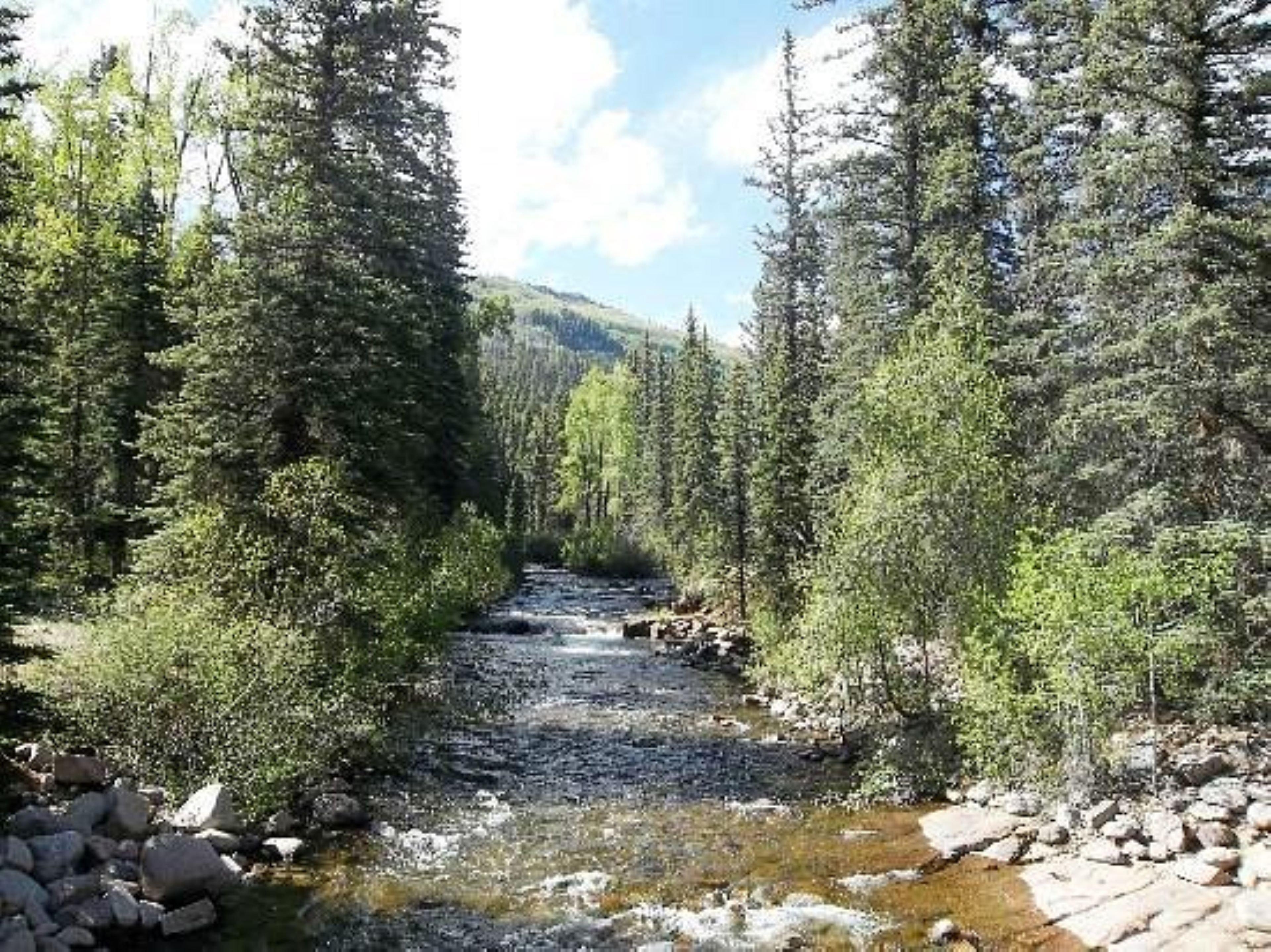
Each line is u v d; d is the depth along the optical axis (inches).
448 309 1488.7
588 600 2257.6
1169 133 674.8
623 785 732.7
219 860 500.4
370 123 968.9
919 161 1139.9
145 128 1555.1
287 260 857.5
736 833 620.1
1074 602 582.6
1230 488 666.8
